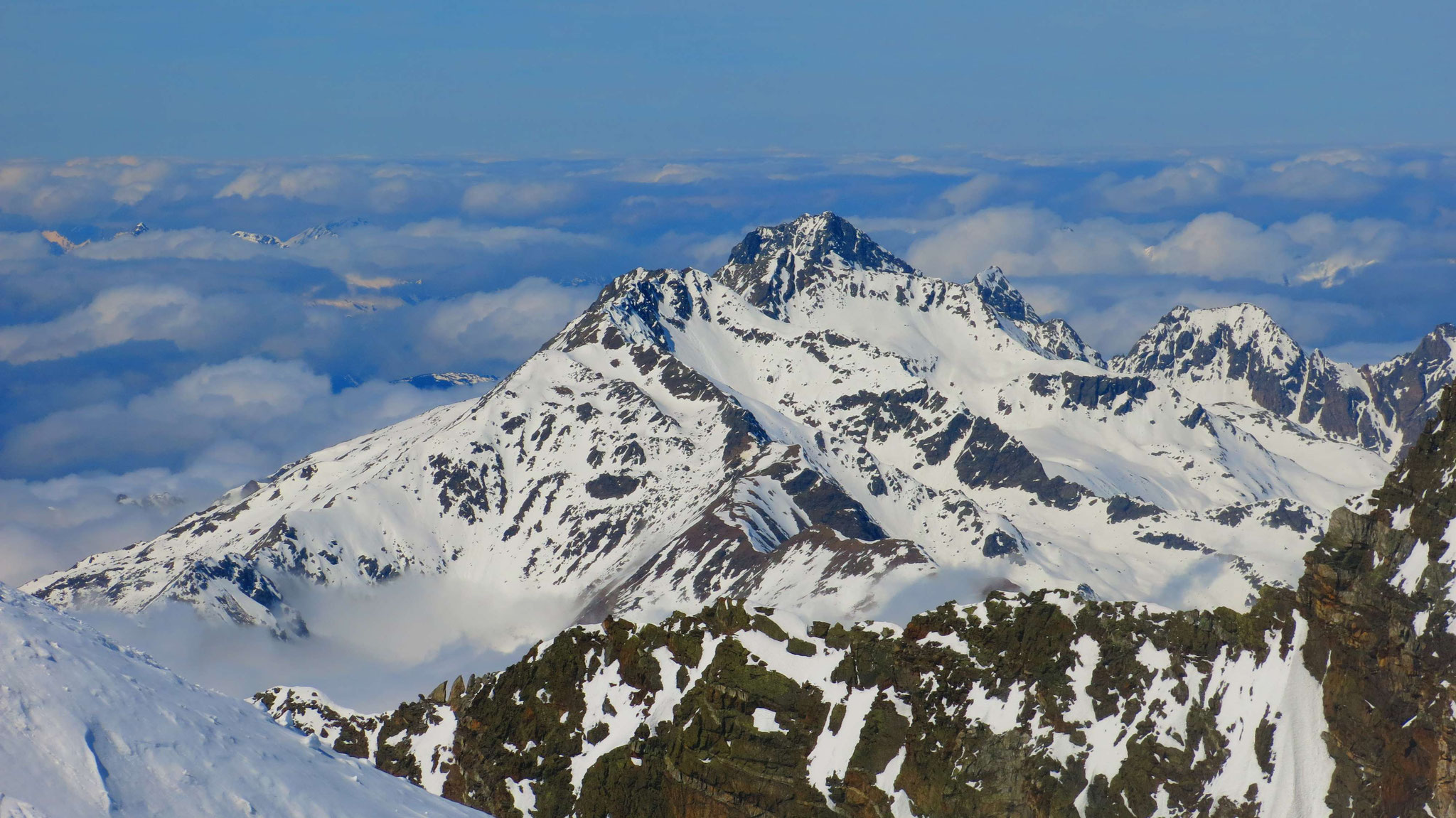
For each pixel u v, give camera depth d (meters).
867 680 125.06
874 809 117.12
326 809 65.69
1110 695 114.81
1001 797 112.00
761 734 125.19
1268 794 104.25
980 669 120.81
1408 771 100.31
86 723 61.28
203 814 61.00
